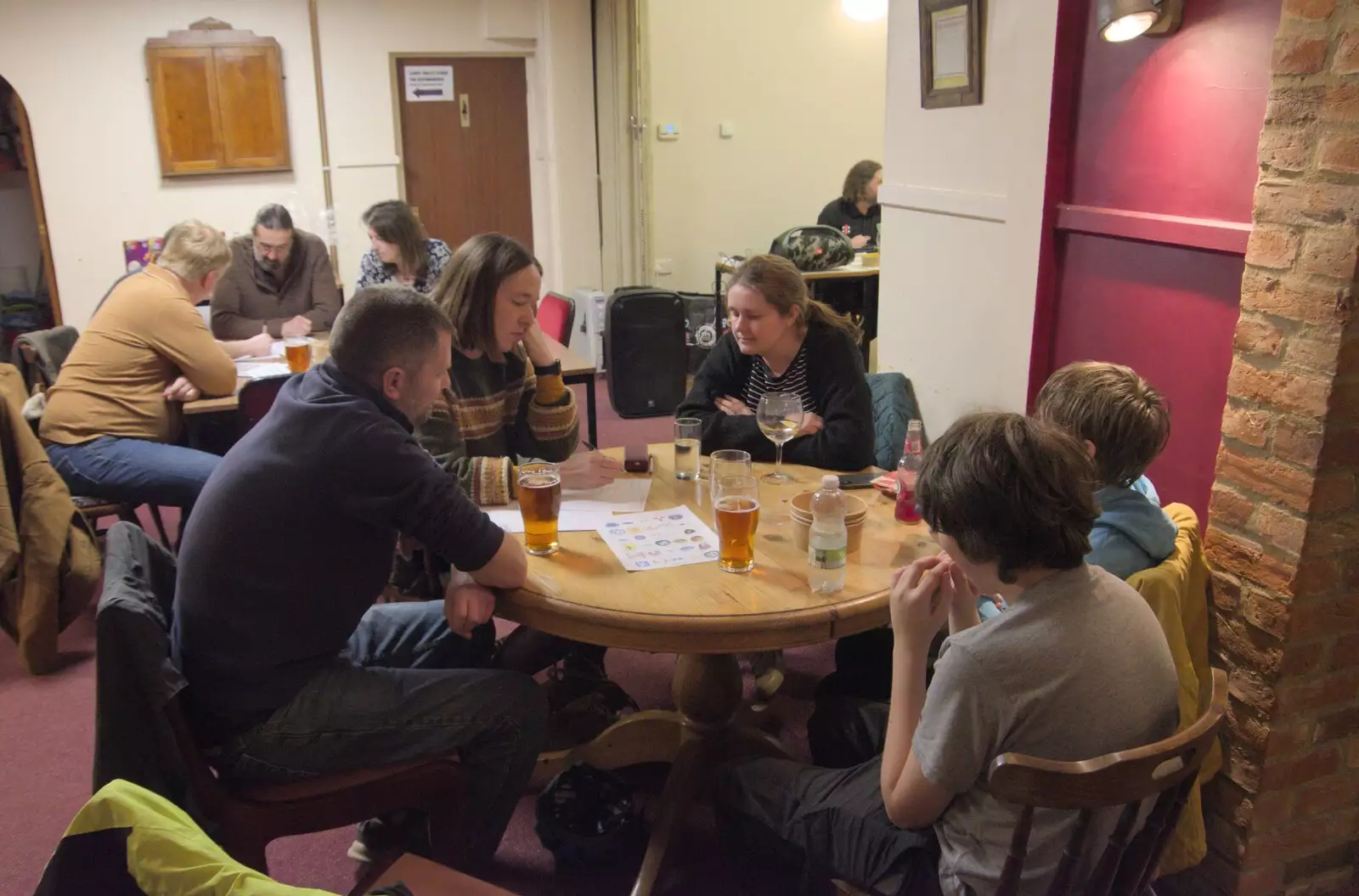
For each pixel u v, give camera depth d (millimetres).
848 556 1812
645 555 1817
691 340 5762
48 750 2486
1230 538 1760
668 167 6387
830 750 1928
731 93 6410
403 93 5926
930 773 1230
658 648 1596
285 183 5742
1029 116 2410
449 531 1634
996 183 2570
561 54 6070
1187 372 2090
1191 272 2047
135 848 910
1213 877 1899
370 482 1601
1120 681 1195
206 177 5555
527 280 2219
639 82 5973
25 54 5078
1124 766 1081
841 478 2223
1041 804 1099
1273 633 1698
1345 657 1745
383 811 1695
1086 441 1620
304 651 1648
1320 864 1909
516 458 2453
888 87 3045
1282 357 1619
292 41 5594
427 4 5848
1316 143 1515
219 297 3980
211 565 1589
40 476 2740
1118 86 2174
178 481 2961
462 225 6281
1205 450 2068
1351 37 1441
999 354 2643
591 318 5910
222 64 5395
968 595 1396
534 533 1820
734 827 1715
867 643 2219
